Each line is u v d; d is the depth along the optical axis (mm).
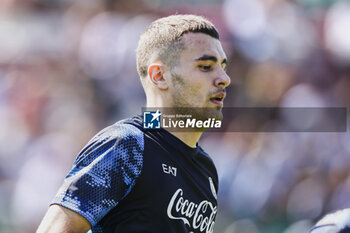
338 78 34500
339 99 33469
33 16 39500
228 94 32938
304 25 36000
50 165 31328
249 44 34219
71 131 33469
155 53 11195
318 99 32625
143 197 10188
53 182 30953
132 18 36469
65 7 39500
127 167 10133
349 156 28734
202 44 10984
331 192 27672
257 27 34688
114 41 35406
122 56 34500
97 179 9922
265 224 27375
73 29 37844
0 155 34094
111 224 10172
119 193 10031
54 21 38969
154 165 10367
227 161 29469
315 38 35906
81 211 9727
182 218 10539
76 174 10039
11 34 39375
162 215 10258
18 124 35500
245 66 33719
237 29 34875
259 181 28062
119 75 34219
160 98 11156
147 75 11375
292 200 27812
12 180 33125
